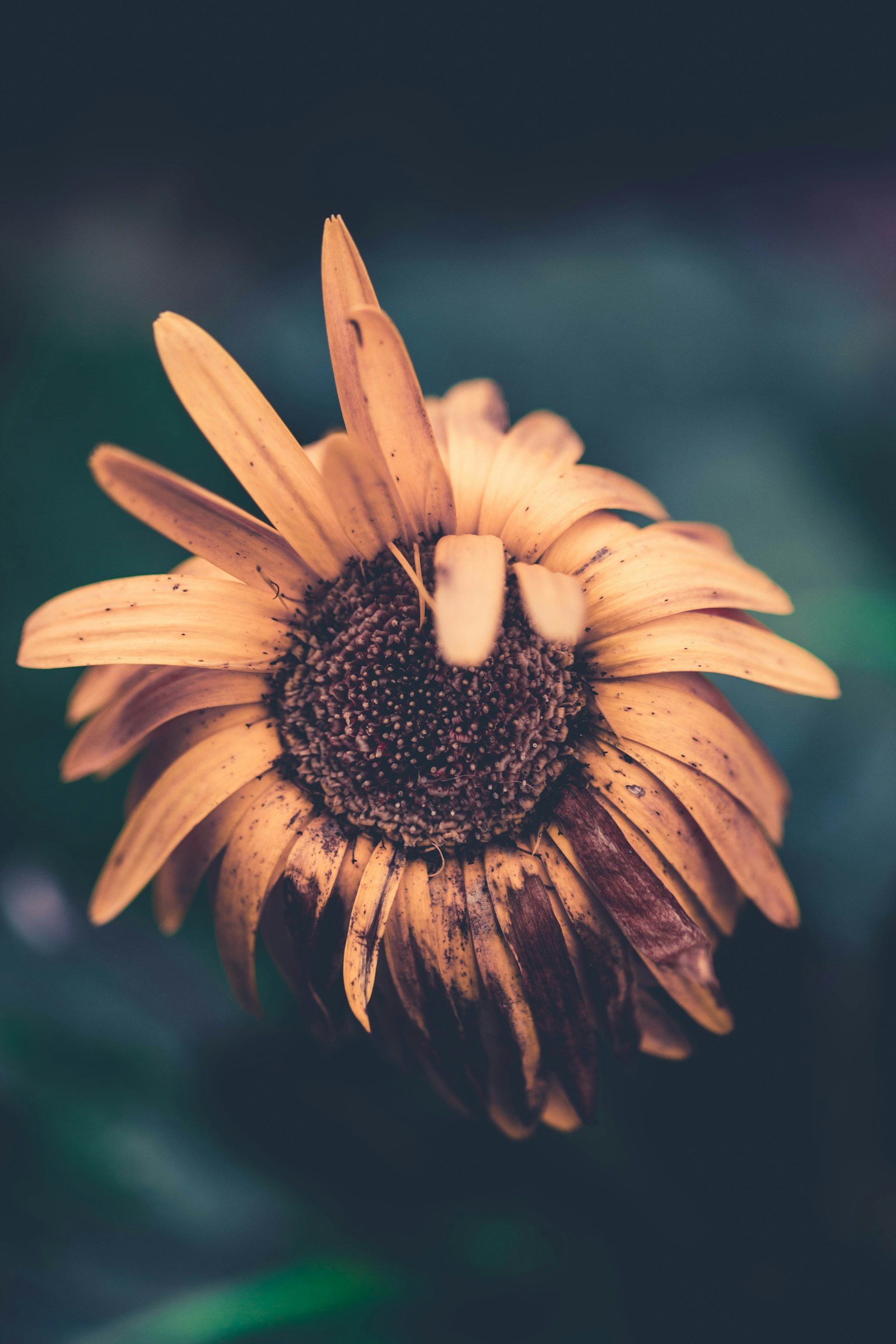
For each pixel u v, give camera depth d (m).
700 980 0.19
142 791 0.21
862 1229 0.24
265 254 0.36
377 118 0.38
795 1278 0.24
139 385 0.27
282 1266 0.24
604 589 0.19
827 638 0.25
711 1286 0.24
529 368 0.30
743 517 0.27
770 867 0.20
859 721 0.26
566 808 0.20
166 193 0.37
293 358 0.30
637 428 0.29
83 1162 0.24
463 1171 0.25
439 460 0.19
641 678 0.20
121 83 0.39
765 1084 0.25
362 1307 0.23
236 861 0.20
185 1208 0.24
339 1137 0.25
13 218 0.37
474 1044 0.20
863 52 0.37
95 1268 0.24
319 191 0.37
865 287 0.34
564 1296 0.24
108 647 0.19
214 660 0.20
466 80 0.38
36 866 0.26
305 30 0.38
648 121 0.38
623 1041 0.20
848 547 0.27
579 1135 0.25
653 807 0.19
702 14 0.38
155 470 0.19
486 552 0.18
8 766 0.26
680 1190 0.24
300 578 0.20
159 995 0.26
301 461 0.19
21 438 0.27
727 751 0.19
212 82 0.38
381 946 0.20
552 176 0.38
